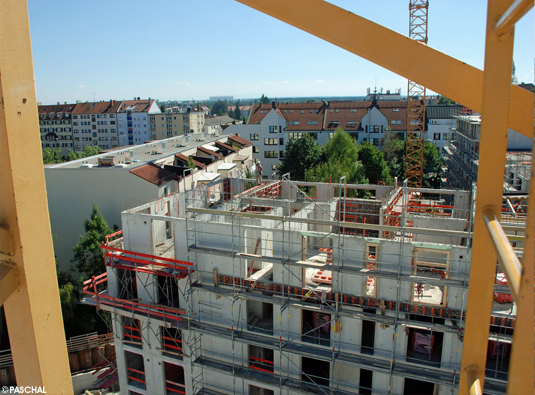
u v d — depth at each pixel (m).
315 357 21.25
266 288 22.88
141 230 25.55
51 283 5.25
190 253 24.52
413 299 20.17
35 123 4.97
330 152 69.56
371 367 20.12
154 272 24.22
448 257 18.89
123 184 47.53
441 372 19.75
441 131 102.50
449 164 84.19
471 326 5.43
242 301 23.45
